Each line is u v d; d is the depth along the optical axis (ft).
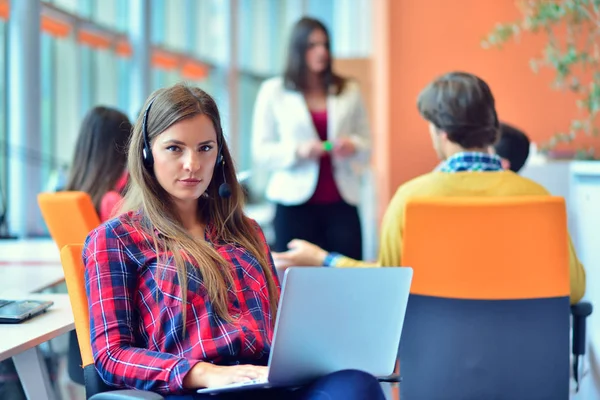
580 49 18.48
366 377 6.32
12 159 20.42
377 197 29.43
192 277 7.24
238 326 7.23
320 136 16.61
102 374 6.94
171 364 6.75
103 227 7.39
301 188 16.22
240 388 6.42
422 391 8.55
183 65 36.99
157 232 7.45
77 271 7.54
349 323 6.54
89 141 12.27
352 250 16.43
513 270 8.31
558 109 21.91
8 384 12.15
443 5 22.90
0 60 20.53
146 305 7.21
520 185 9.29
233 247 7.83
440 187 9.30
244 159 45.09
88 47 27.04
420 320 8.51
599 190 11.69
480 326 8.38
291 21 44.80
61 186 17.60
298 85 16.55
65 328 8.12
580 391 11.81
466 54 22.77
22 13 20.63
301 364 6.47
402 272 6.64
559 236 8.32
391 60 23.27
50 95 24.39
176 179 7.47
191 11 37.55
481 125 9.56
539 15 14.80
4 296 9.62
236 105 40.09
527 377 8.42
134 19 29.71
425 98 9.88
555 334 8.43
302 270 6.25
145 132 7.58
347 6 41.88
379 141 27.66
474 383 8.43
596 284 11.80
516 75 22.17
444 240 8.33
